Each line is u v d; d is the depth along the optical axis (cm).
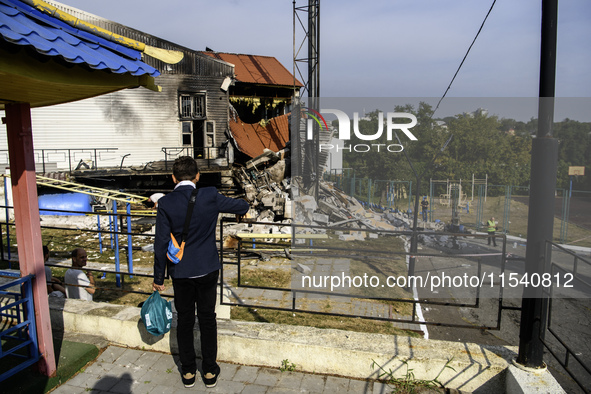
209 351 338
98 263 913
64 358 362
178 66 2114
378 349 360
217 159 2219
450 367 344
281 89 2888
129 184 1978
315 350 366
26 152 306
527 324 325
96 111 1969
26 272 320
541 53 305
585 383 510
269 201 1689
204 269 324
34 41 230
